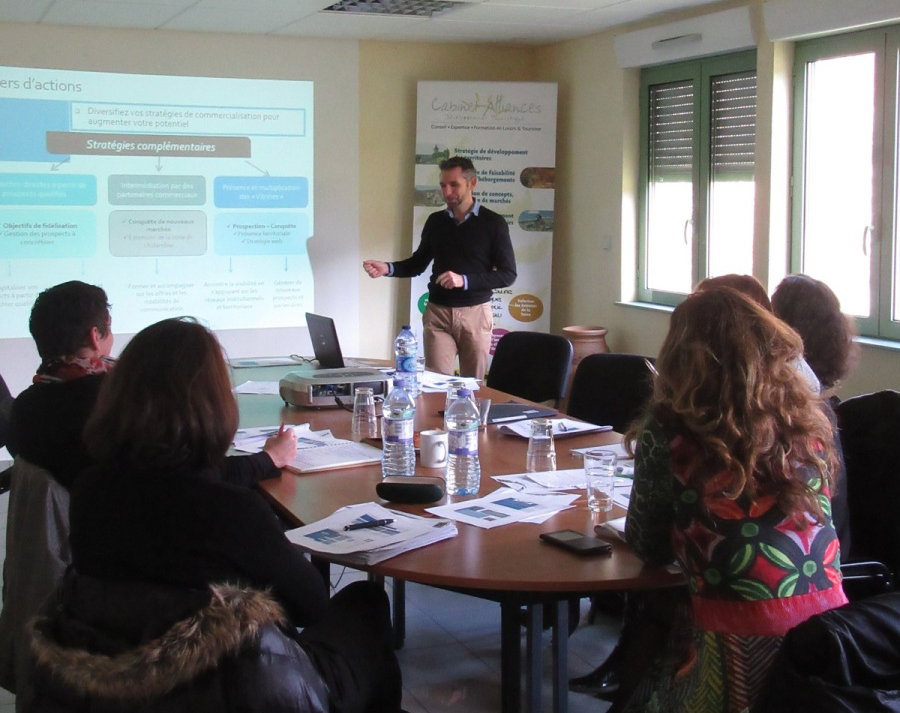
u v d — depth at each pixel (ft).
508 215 21.76
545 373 13.29
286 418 10.89
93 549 5.23
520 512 7.48
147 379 5.29
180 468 5.30
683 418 6.03
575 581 6.12
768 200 16.87
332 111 21.13
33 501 7.48
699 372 5.97
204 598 5.03
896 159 15.12
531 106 21.50
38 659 5.11
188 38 19.79
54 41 18.83
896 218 15.21
